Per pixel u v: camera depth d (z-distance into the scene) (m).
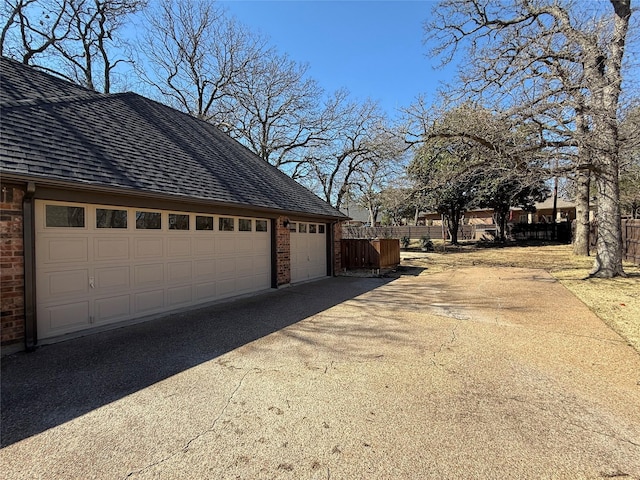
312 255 11.81
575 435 2.74
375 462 2.43
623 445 2.61
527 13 10.46
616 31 8.92
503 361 4.28
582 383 3.65
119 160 6.05
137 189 5.56
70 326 5.21
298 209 10.27
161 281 6.59
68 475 2.30
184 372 3.96
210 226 7.68
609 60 8.83
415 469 2.36
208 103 22.23
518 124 8.84
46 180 4.47
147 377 3.83
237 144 13.04
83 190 5.05
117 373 3.93
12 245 4.50
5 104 5.46
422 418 2.99
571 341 5.00
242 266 8.63
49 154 4.98
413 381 3.72
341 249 13.70
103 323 5.65
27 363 4.20
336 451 2.55
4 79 6.32
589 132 8.42
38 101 6.21
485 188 22.31
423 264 16.06
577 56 8.51
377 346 4.86
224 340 5.12
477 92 9.96
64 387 3.58
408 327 5.80
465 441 2.66
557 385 3.61
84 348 4.73
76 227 5.29
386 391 3.50
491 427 2.85
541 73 8.75
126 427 2.86
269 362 4.28
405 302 7.89
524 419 2.97
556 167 8.91
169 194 6.07
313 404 3.24
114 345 4.88
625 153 8.61
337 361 4.31
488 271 13.20
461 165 11.95
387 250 14.05
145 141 7.46
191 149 8.83
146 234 6.32
